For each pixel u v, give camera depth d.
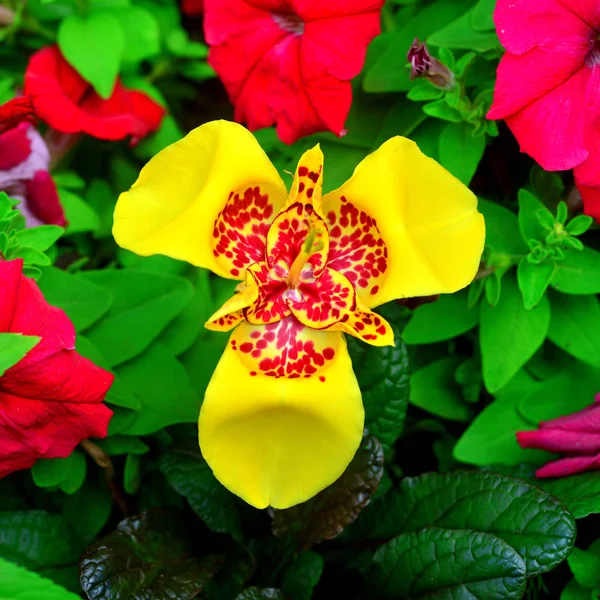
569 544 0.58
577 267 0.63
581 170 0.60
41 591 0.52
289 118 0.64
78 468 0.62
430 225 0.55
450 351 0.68
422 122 0.66
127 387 0.63
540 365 0.66
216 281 0.68
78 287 0.63
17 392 0.56
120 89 0.69
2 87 0.67
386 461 0.64
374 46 0.68
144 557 0.62
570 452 0.61
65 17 0.68
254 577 0.65
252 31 0.65
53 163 0.69
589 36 0.59
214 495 0.63
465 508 0.61
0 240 0.60
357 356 0.62
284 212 0.56
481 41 0.63
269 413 0.55
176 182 0.55
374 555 0.61
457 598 0.59
